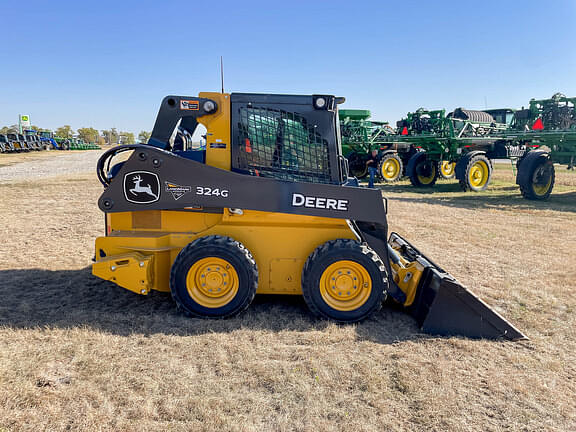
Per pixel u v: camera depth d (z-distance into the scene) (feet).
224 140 13.65
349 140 62.08
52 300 14.78
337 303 13.38
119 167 14.48
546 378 10.52
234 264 12.92
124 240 13.82
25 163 99.25
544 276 18.93
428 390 9.76
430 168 57.62
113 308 14.14
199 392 9.40
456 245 24.45
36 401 8.77
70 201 39.19
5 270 18.20
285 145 13.84
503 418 8.89
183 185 13.20
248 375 10.16
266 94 13.62
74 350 11.03
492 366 11.00
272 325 13.07
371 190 13.32
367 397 9.41
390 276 14.07
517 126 55.67
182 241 14.02
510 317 14.44
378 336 12.58
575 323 14.01
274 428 8.31
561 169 90.33
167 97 13.43
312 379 10.07
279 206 13.24
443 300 12.73
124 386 9.49
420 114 62.08
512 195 47.75
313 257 13.09
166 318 13.28
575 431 8.52
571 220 32.45
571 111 49.44
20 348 11.00
